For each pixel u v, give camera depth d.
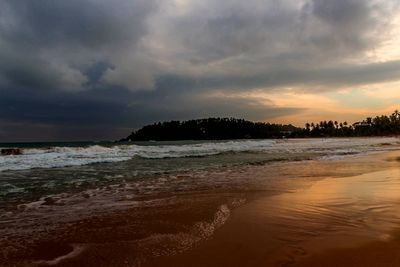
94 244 4.93
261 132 195.00
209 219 6.34
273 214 6.61
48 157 22.30
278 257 4.28
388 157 23.45
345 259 4.14
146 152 30.75
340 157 24.16
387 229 5.39
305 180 11.71
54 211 7.20
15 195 9.27
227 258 4.29
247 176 13.24
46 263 4.24
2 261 4.31
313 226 5.68
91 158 22.69
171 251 4.58
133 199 8.55
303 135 192.62
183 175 13.81
